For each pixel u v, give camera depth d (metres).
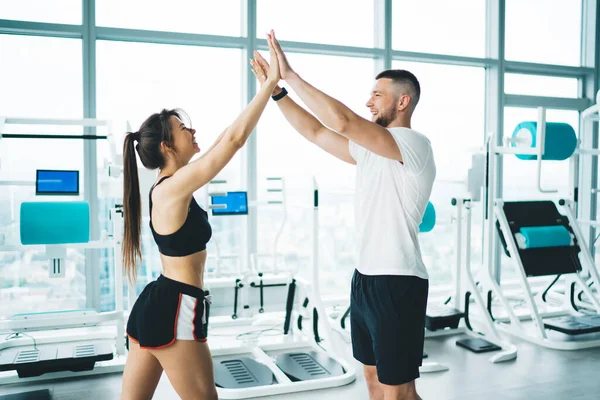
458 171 5.77
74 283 4.64
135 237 1.92
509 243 4.34
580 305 5.23
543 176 6.07
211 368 1.81
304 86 1.82
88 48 4.50
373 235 1.94
